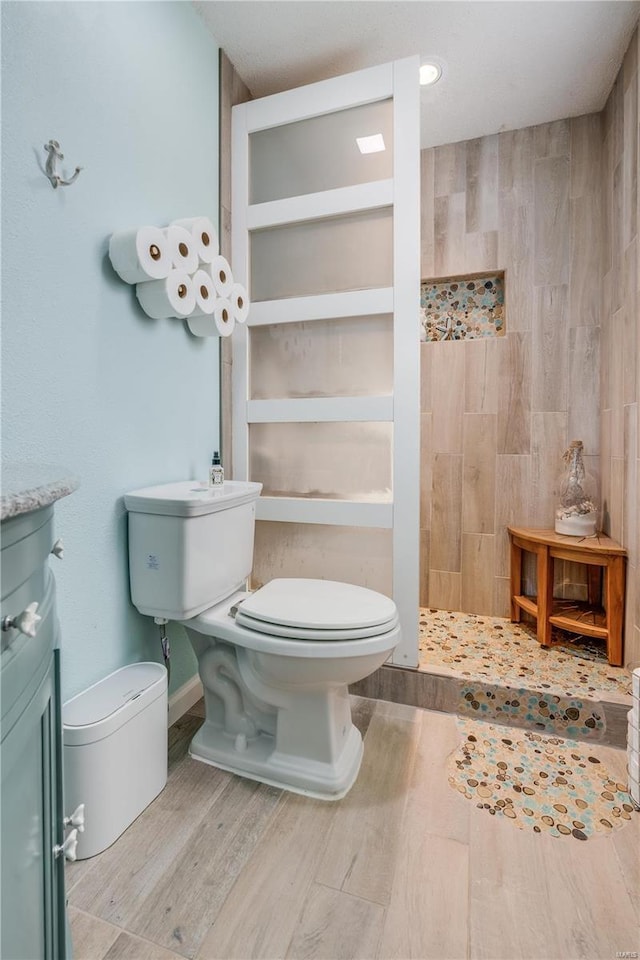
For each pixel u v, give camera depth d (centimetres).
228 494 141
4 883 53
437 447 246
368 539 183
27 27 102
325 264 184
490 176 233
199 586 133
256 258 194
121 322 132
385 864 106
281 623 123
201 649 144
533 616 223
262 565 198
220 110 182
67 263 114
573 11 162
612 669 178
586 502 208
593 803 125
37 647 62
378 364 179
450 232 240
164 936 90
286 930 91
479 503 240
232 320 169
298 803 124
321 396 187
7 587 52
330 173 181
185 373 163
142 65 139
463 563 244
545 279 226
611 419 201
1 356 98
